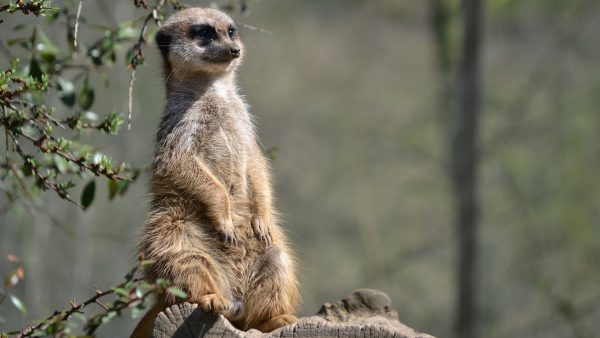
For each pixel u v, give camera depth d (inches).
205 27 261.3
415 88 902.4
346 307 227.1
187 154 244.8
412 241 804.0
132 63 219.5
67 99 261.1
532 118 795.4
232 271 235.0
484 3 740.0
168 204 236.8
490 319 689.6
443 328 742.5
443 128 783.7
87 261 548.4
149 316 223.1
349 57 950.4
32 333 201.6
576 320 591.2
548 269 740.0
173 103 255.4
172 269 223.9
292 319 225.8
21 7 191.5
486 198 756.0
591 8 823.7
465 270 639.8
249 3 305.7
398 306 750.5
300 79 921.5
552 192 750.5
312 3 922.7
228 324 202.7
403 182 835.4
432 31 798.5
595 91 808.9
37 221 477.4
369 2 892.0
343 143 855.1
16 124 208.5
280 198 852.6
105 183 587.2
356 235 823.1
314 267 801.6
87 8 543.8
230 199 246.8
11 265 454.6
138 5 220.4
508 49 871.7
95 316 214.1
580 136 784.3
